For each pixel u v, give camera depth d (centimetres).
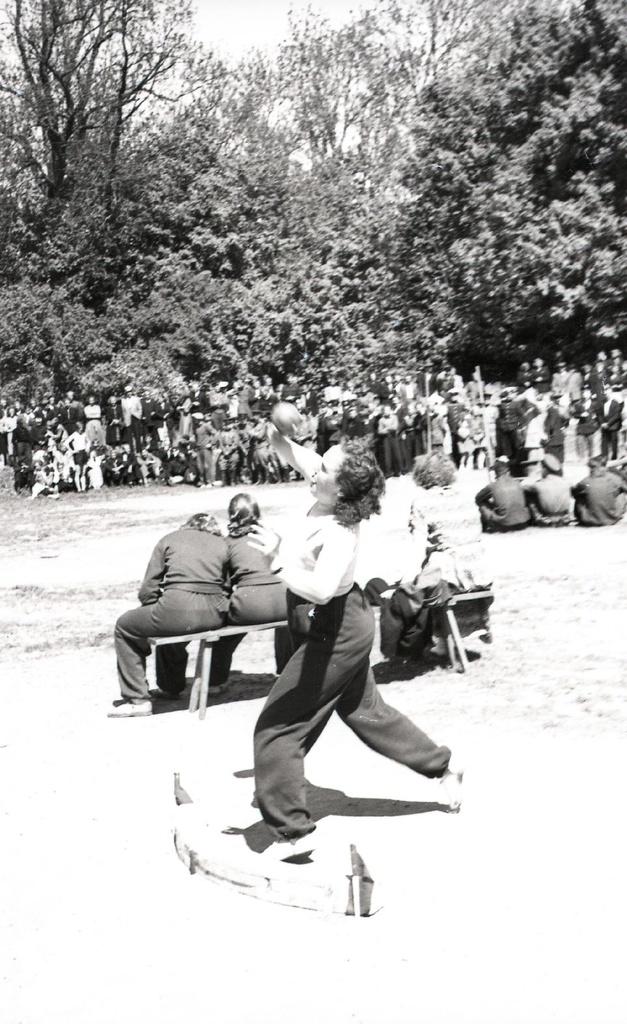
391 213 4647
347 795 592
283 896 470
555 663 852
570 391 2942
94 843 545
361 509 500
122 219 4844
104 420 3303
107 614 1201
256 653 984
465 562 852
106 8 4653
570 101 3816
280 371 4369
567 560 1329
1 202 4831
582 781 595
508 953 417
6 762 686
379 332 4425
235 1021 381
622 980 394
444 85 4338
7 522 2286
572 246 3681
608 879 473
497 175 3959
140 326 4600
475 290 4053
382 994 394
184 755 686
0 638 1088
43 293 4666
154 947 438
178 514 2267
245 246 4884
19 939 448
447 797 566
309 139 5666
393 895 469
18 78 4700
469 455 2802
